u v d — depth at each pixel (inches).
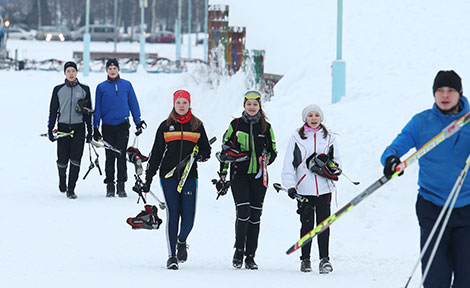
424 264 581.0
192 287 704.4
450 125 549.0
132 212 1133.7
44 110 2485.2
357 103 1418.6
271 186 1317.7
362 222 1056.8
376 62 1658.5
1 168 1533.0
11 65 4766.2
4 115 2356.1
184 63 4901.6
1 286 694.5
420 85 1461.6
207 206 1230.9
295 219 1152.8
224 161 796.0
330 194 805.9
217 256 880.3
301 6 2117.4
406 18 1873.8
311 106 807.7
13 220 1037.2
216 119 2085.4
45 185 1380.4
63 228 997.2
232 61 2233.0
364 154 1201.4
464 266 563.2
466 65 1555.1
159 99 2265.0
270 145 815.1
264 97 1927.9
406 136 581.3
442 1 1924.2
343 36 1857.8
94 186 1393.9
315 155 802.2
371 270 797.2
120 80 1272.1
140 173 865.5
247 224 808.3
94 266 790.5
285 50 1927.9
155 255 865.5
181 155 800.9
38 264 789.9
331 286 720.3
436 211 576.4
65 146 1249.4
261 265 840.9
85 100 1235.9
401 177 1095.0
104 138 1277.1
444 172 571.2
